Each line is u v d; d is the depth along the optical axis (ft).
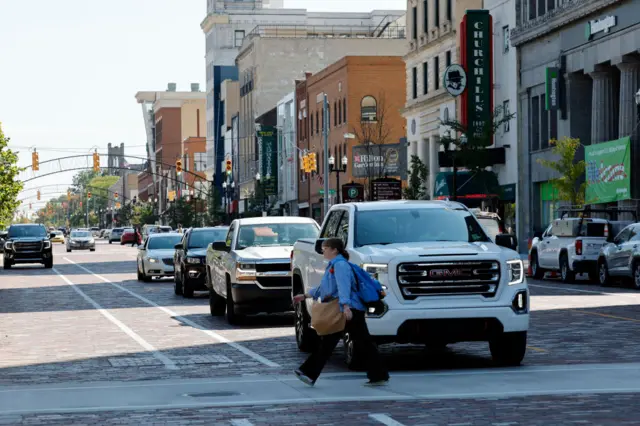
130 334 132.87
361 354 83.56
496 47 381.19
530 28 350.64
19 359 108.06
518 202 366.63
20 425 68.13
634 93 299.58
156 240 264.93
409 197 384.47
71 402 77.87
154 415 71.46
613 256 212.64
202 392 82.02
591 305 164.14
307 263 106.01
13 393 82.99
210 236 207.92
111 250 612.70
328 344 82.89
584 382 83.82
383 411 71.36
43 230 367.86
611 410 69.97
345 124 504.43
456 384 83.87
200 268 200.64
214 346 117.80
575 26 327.88
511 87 371.15
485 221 254.27
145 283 258.16
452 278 90.33
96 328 141.79
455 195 339.16
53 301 196.75
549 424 65.21
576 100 333.01
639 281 203.00
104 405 76.23
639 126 296.10
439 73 415.03
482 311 90.02
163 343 121.70
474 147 343.26
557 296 185.78
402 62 500.33
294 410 72.54
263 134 652.89
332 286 81.56
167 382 88.63
